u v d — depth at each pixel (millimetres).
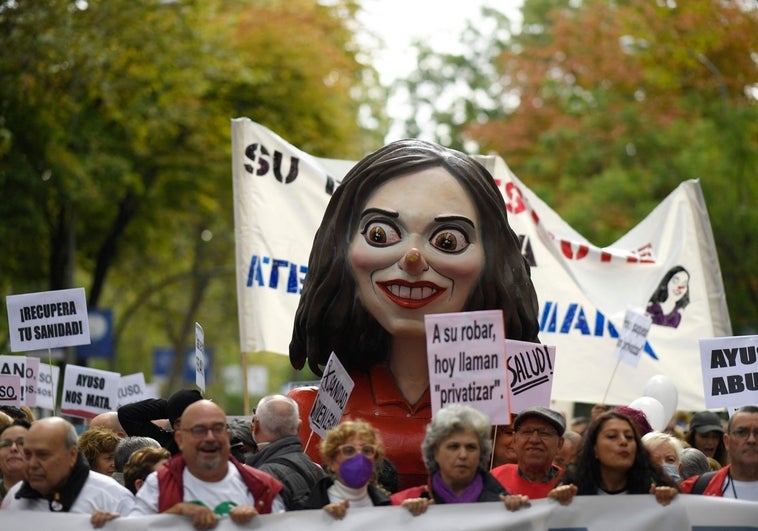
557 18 42969
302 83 35906
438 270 12172
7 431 10641
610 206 35062
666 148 36188
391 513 8836
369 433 9188
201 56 30828
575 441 11820
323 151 36906
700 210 17344
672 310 17109
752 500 9859
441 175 12422
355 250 12359
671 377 16812
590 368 16156
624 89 39594
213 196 37375
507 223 12750
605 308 17047
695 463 11562
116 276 43375
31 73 27703
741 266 30969
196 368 13344
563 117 40156
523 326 12680
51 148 29297
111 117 30984
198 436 8883
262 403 10242
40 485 9258
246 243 15422
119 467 10930
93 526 8859
